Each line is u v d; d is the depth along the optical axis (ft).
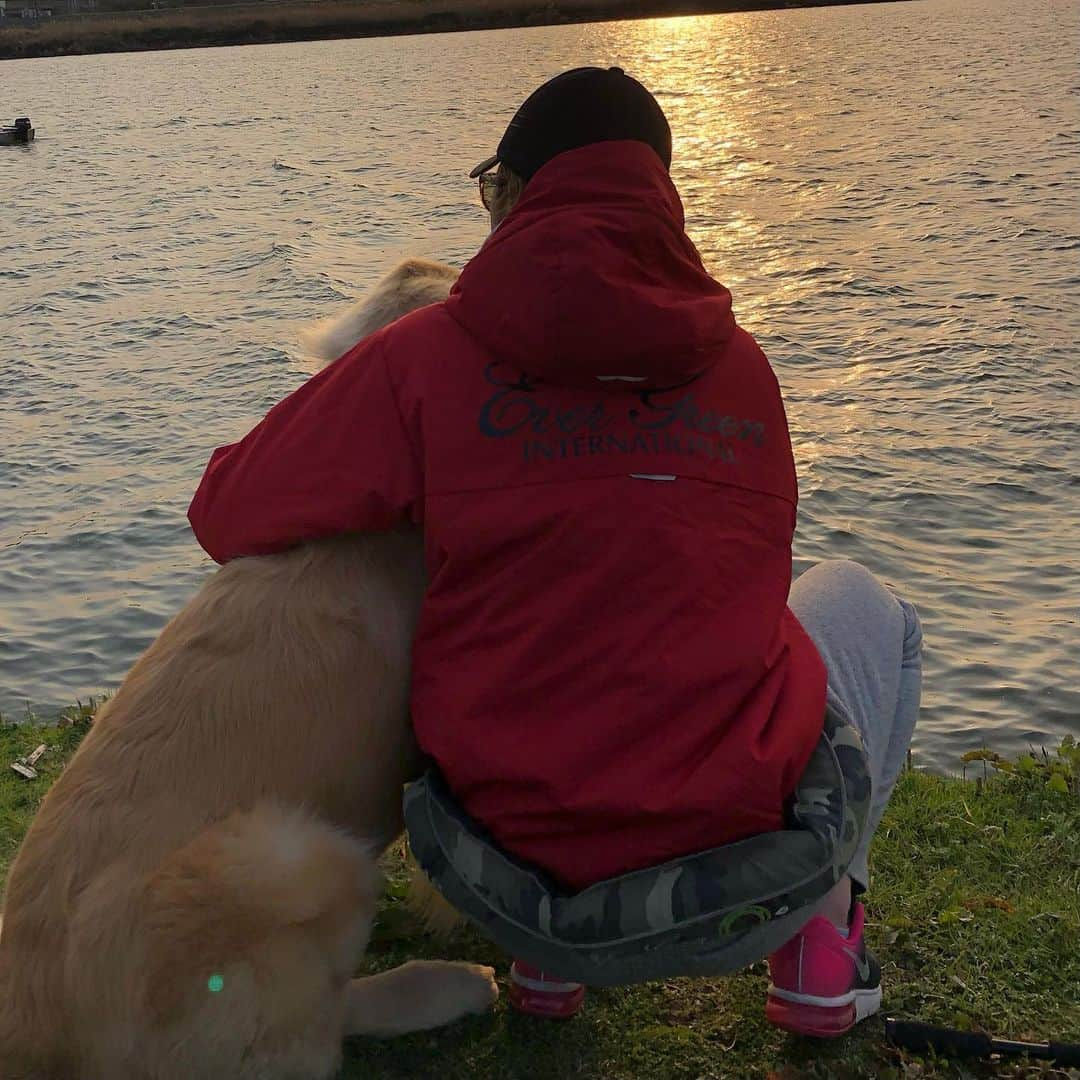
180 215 106.32
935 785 12.47
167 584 31.83
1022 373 47.47
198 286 74.08
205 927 6.50
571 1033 8.41
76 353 58.54
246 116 199.41
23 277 79.66
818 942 7.89
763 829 6.48
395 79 257.96
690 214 94.38
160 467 41.39
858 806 6.71
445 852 6.73
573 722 6.47
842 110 168.35
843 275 67.56
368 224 96.99
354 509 6.91
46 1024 6.90
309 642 7.32
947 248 74.38
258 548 7.41
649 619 6.44
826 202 96.84
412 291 8.96
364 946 7.29
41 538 35.19
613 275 6.28
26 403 50.16
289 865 6.64
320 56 345.10
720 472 6.70
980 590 29.58
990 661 25.86
